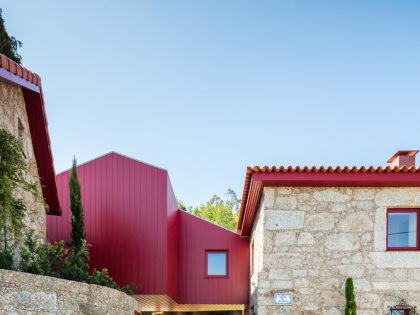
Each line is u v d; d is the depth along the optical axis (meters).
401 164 11.73
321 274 10.02
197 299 15.57
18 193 9.45
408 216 10.30
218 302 15.55
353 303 9.59
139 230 13.55
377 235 10.11
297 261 10.08
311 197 10.28
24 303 6.62
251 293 14.09
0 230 8.05
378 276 9.98
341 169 9.71
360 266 10.02
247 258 15.75
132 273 13.35
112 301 8.95
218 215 37.00
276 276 10.04
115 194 13.73
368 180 9.81
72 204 11.90
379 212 10.16
